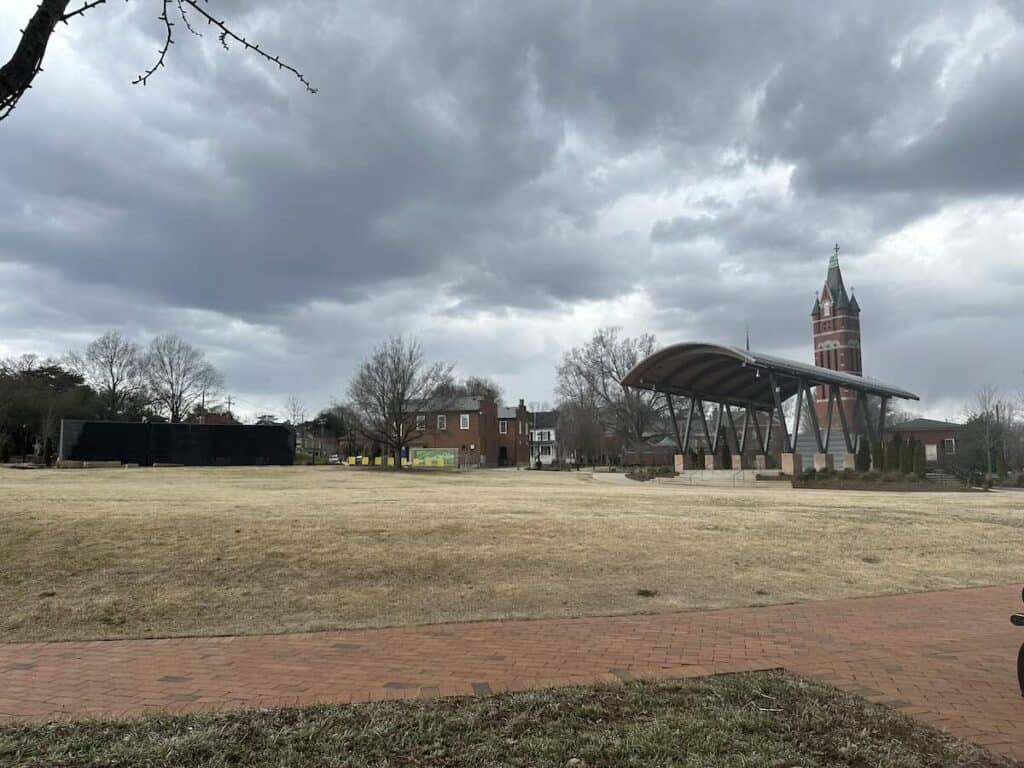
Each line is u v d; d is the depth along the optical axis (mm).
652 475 51625
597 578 10383
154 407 83938
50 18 3264
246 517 13812
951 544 14359
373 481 36062
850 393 94750
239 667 6062
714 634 7414
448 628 7715
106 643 7086
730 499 22719
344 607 8703
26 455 64062
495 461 86688
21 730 4258
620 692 5105
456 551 11484
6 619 7988
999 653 6551
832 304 107688
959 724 4531
